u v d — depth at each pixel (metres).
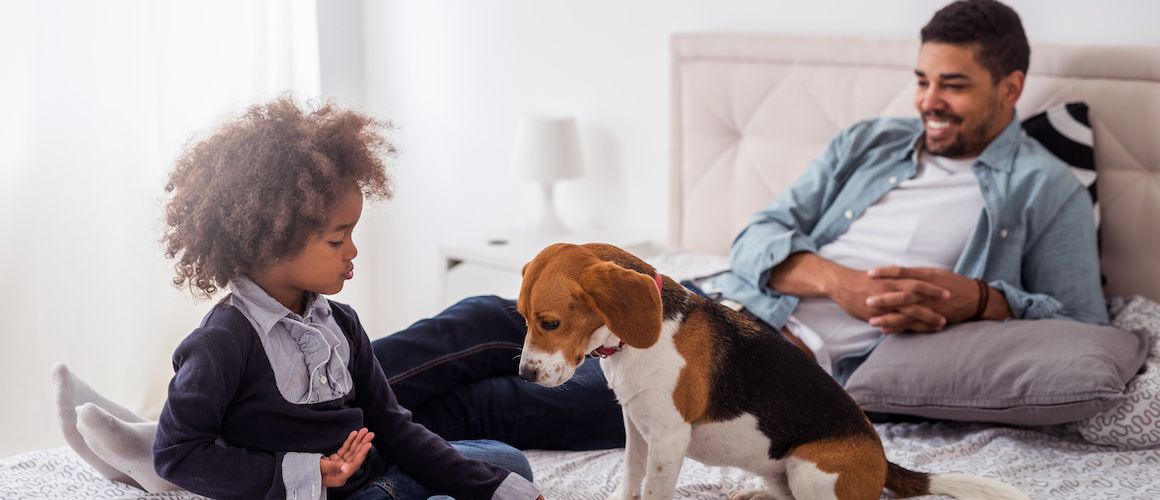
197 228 1.31
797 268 2.31
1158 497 1.64
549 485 1.72
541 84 3.54
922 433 2.02
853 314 2.19
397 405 1.52
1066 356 1.87
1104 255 2.40
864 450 1.45
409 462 1.48
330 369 1.37
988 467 1.79
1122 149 2.34
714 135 3.01
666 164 3.25
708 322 1.43
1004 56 2.20
